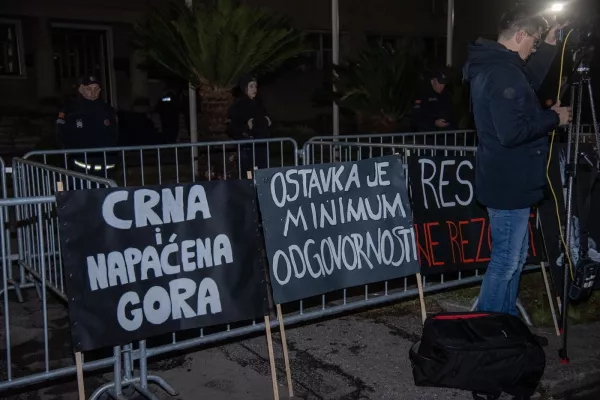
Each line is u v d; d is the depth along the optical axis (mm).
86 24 13047
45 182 5043
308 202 3711
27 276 5504
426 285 4703
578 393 3791
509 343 3438
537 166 3723
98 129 7113
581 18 3783
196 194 3363
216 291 3396
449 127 8812
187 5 9508
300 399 3576
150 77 13820
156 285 3248
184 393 3662
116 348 3363
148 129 13883
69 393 3730
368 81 11250
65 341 4484
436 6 18109
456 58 18688
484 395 3553
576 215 4316
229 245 3441
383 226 3988
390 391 3646
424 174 4387
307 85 16047
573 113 3932
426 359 3572
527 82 3562
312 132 16078
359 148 5410
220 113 9250
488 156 3740
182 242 3320
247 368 3994
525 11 3590
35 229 5098
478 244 4555
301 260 3656
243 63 9062
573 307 4973
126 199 3184
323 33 16156
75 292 3039
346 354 4172
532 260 4609
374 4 16797
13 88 12430
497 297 3959
